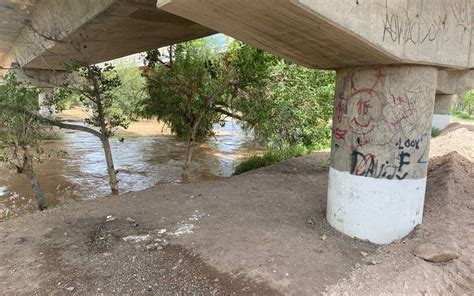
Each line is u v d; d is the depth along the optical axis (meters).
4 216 10.23
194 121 13.84
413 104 6.07
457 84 21.06
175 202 8.51
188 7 5.20
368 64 6.09
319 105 14.83
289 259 5.60
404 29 5.60
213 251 5.89
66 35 11.61
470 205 7.09
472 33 6.50
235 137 26.39
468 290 4.82
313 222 7.25
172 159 18.56
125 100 18.33
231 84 13.18
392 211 6.23
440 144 14.06
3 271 5.45
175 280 5.14
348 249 6.05
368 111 6.20
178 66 13.27
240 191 9.45
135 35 12.31
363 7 5.13
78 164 16.94
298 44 6.02
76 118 32.91
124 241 6.41
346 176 6.54
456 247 5.50
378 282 4.84
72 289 4.94
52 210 8.21
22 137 9.82
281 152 15.18
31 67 23.41
